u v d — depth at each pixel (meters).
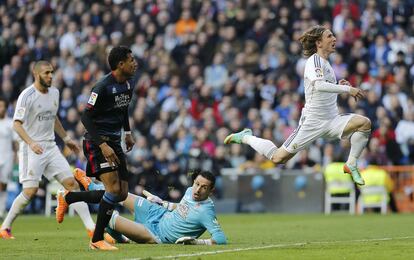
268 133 51.25
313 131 26.45
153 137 53.47
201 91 56.91
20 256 20.41
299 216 46.47
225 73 58.12
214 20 61.38
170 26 61.53
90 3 66.06
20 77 61.34
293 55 56.72
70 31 62.56
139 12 62.62
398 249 21.59
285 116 53.47
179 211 23.83
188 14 61.84
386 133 50.50
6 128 40.09
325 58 26.09
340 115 26.42
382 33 56.91
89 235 27.06
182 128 54.28
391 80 54.31
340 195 50.53
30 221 40.75
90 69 59.06
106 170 21.75
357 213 49.56
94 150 21.88
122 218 23.84
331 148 50.88
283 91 54.91
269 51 57.34
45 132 28.06
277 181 51.59
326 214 48.78
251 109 52.84
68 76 60.50
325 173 50.28
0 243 24.98
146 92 58.44
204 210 23.44
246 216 47.00
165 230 23.89
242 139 28.50
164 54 60.03
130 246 22.91
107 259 19.34
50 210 50.12
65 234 30.05
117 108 21.83
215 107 56.69
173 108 55.53
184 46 60.53
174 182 49.19
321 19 58.03
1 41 64.12
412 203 49.84
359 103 52.25
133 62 21.66
